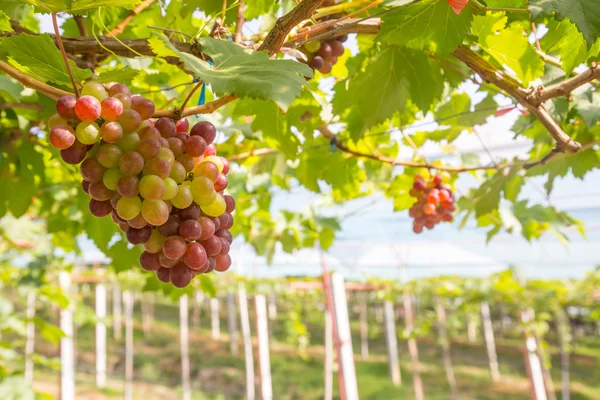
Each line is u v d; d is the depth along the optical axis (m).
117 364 19.27
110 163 1.17
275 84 1.10
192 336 23.22
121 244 3.46
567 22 1.59
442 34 1.70
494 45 1.91
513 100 2.42
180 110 1.33
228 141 3.41
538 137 2.78
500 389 16.45
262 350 9.15
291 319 19.73
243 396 16.17
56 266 6.45
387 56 2.14
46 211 3.84
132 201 1.18
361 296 21.39
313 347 21.91
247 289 14.89
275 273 14.92
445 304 17.31
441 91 2.27
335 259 12.07
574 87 1.78
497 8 1.66
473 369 19.03
